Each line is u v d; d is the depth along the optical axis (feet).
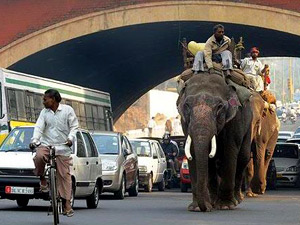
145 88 207.72
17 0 140.56
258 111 84.17
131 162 95.76
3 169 64.18
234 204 66.85
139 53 171.53
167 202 82.48
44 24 139.23
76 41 141.38
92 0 136.77
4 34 140.77
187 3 131.44
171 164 133.59
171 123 282.56
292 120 355.77
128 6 134.51
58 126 52.31
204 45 66.95
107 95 142.00
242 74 64.39
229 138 63.98
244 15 129.80
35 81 110.01
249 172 89.04
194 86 62.59
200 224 54.13
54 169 50.75
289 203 79.41
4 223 54.95
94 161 71.31
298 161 129.80
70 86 122.93
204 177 59.98
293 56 177.99
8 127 100.12
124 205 76.48
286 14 128.36
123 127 282.56
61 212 52.31
